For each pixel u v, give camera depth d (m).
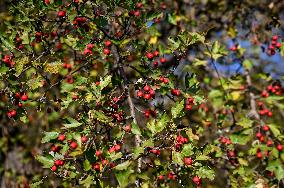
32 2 5.47
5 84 6.35
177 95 5.92
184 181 5.30
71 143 5.07
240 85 8.41
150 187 5.48
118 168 4.62
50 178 7.73
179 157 4.91
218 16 9.68
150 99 5.72
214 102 8.53
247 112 8.83
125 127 5.45
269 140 7.40
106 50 5.71
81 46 5.66
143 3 7.40
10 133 9.95
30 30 5.73
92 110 4.99
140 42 6.24
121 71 6.06
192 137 5.09
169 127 5.16
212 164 6.61
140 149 4.81
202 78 9.35
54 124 8.98
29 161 9.83
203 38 6.18
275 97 8.37
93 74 6.94
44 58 6.39
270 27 8.43
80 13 5.52
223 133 8.02
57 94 6.92
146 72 5.93
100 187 4.85
